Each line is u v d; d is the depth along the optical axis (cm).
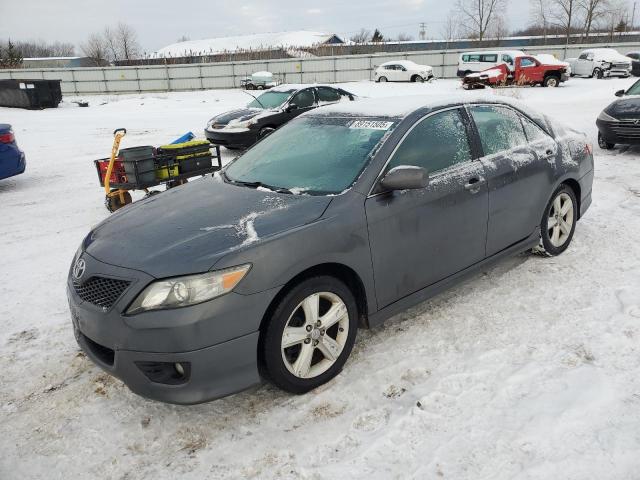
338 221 286
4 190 859
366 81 3731
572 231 464
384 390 285
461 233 351
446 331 341
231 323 250
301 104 1170
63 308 417
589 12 5634
